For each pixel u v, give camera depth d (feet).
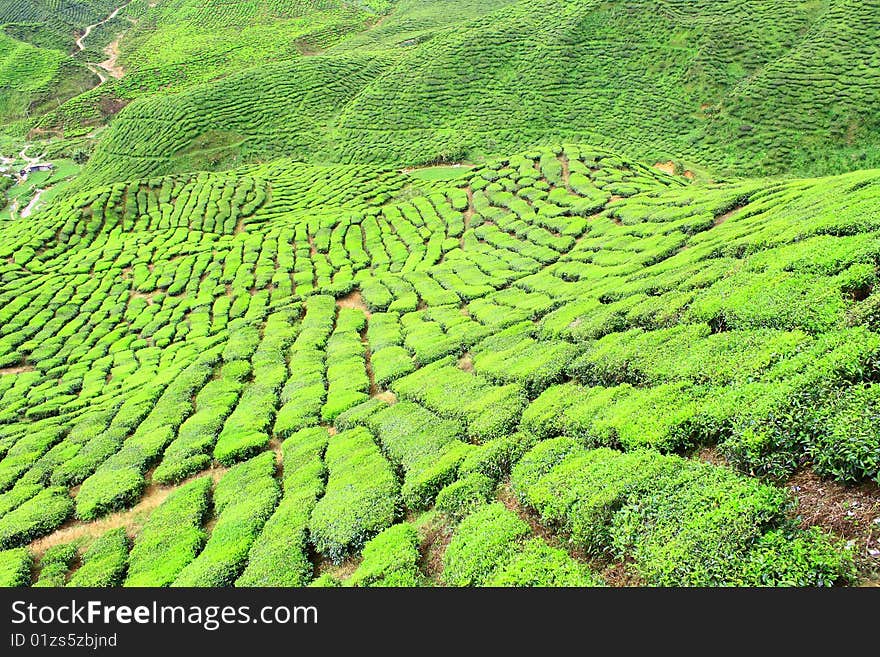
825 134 217.97
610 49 294.46
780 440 46.50
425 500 63.36
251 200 234.58
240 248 195.72
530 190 178.29
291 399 102.89
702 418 53.11
